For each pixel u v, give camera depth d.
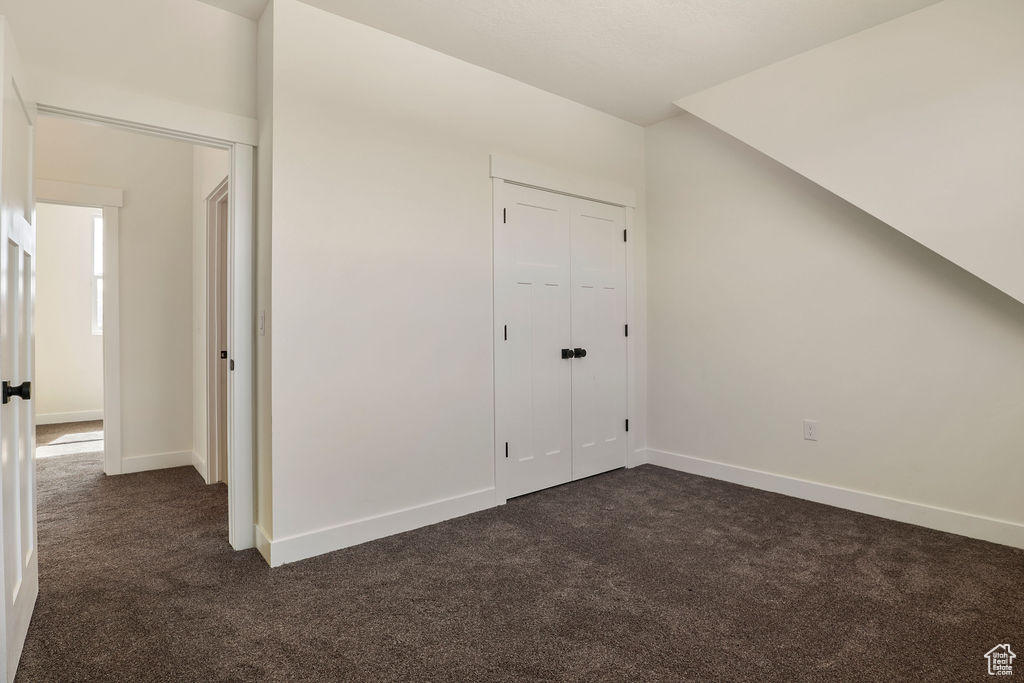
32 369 1.94
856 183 2.72
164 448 3.99
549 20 2.57
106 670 1.60
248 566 2.32
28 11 2.02
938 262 2.67
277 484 2.33
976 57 2.37
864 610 1.93
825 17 2.56
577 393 3.59
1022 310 2.45
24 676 1.57
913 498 2.77
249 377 2.54
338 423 2.50
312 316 2.42
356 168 2.56
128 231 3.83
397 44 2.71
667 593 2.07
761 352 3.37
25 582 1.78
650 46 2.82
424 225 2.80
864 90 2.69
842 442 3.03
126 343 3.83
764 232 3.34
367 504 2.60
